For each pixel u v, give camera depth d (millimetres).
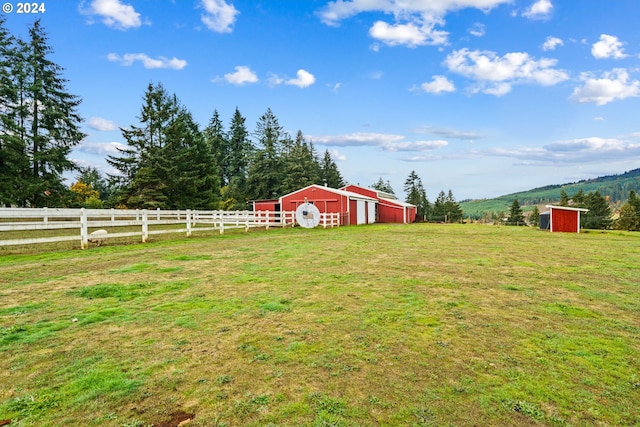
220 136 58250
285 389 2928
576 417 2549
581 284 6539
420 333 4121
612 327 4312
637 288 6246
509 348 3709
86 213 11398
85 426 2467
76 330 4223
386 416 2557
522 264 8648
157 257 9508
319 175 63375
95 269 7789
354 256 9891
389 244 12969
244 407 2680
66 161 27234
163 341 3908
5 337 3992
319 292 5922
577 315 4754
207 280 6781
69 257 9438
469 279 6934
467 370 3240
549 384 2996
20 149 25000
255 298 5555
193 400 2779
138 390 2920
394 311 4910
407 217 38750
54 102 27484
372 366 3322
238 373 3199
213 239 14695
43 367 3314
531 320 4559
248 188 52062
